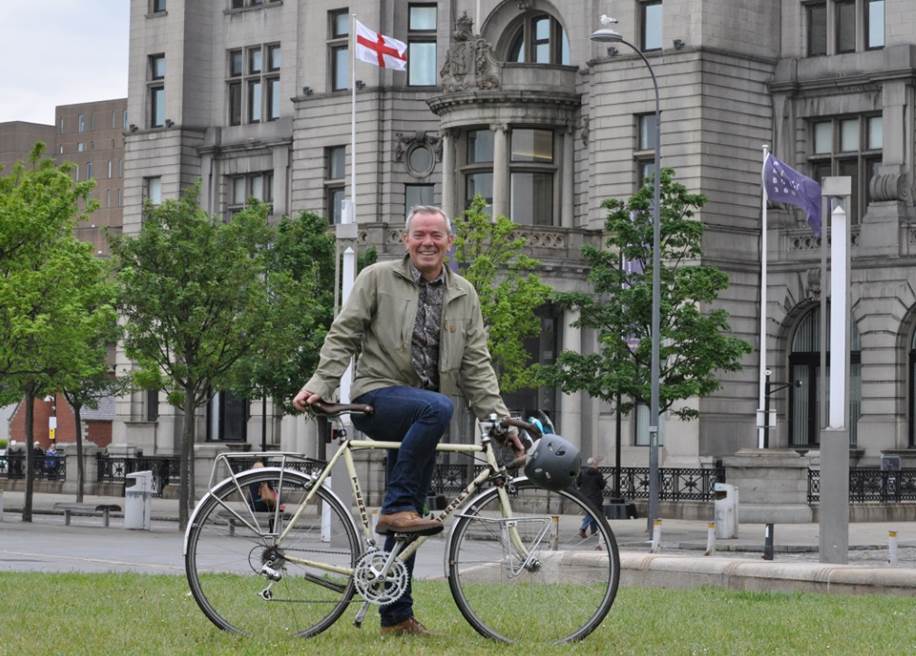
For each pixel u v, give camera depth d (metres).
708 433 57.09
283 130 70.69
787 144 59.53
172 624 11.09
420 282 11.03
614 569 10.58
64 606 12.56
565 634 10.55
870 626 12.09
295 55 70.88
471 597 10.55
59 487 66.12
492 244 52.38
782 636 11.24
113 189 174.50
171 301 42.97
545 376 47.91
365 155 67.38
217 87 73.88
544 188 61.28
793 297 58.28
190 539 10.66
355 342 11.00
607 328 48.38
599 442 59.03
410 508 10.70
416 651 9.88
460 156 61.84
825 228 27.34
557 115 60.75
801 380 58.81
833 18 58.94
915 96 57.19
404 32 67.12
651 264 47.44
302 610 10.69
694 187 58.03
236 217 46.72
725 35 58.66
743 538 39.28
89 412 117.31
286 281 46.56
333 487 13.16
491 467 10.70
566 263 57.22
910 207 56.66
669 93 58.59
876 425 56.00
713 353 47.31
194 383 44.50
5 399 53.81
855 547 36.03
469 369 11.11
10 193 44.25
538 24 64.00
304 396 10.80
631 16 59.59
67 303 42.03
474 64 60.50
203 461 59.12
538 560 10.62
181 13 73.81
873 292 56.47
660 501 49.78
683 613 12.76
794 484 45.22
